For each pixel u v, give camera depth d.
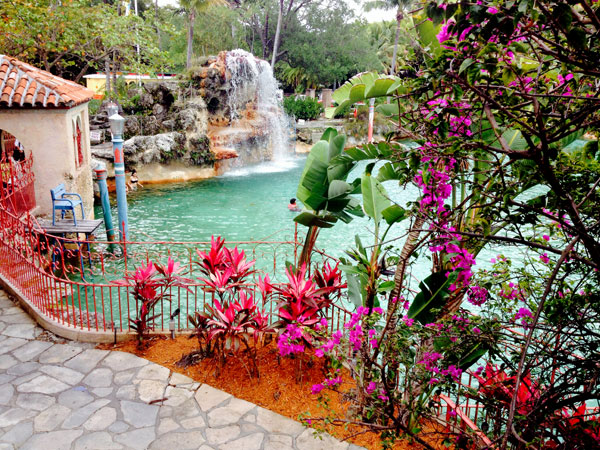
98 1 29.14
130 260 12.88
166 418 5.64
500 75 2.93
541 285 4.42
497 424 4.18
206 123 26.03
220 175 25.69
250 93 30.77
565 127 2.71
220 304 6.86
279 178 25.06
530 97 2.81
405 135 3.69
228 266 7.18
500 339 4.24
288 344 5.90
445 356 4.82
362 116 35.50
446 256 4.46
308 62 44.16
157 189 22.03
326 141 7.16
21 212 11.17
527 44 2.86
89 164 15.21
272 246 14.33
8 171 11.15
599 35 2.33
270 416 5.73
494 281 4.52
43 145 12.43
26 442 5.14
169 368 6.61
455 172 3.48
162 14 43.78
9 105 11.84
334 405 5.93
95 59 23.11
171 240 14.77
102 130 24.56
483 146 2.99
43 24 19.62
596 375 3.27
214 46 43.03
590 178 3.30
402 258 5.09
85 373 6.42
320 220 7.04
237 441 5.31
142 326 7.05
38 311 7.71
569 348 3.80
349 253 6.20
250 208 18.81
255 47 47.47
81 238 13.72
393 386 5.23
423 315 5.20
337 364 4.94
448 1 2.54
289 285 6.48
